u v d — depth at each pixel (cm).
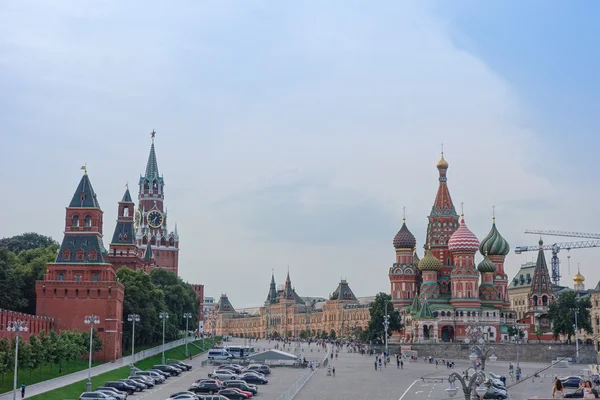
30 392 14712
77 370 19012
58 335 18525
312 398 15900
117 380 17350
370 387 18000
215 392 15850
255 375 18538
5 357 15450
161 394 15862
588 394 10988
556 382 11362
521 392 16612
